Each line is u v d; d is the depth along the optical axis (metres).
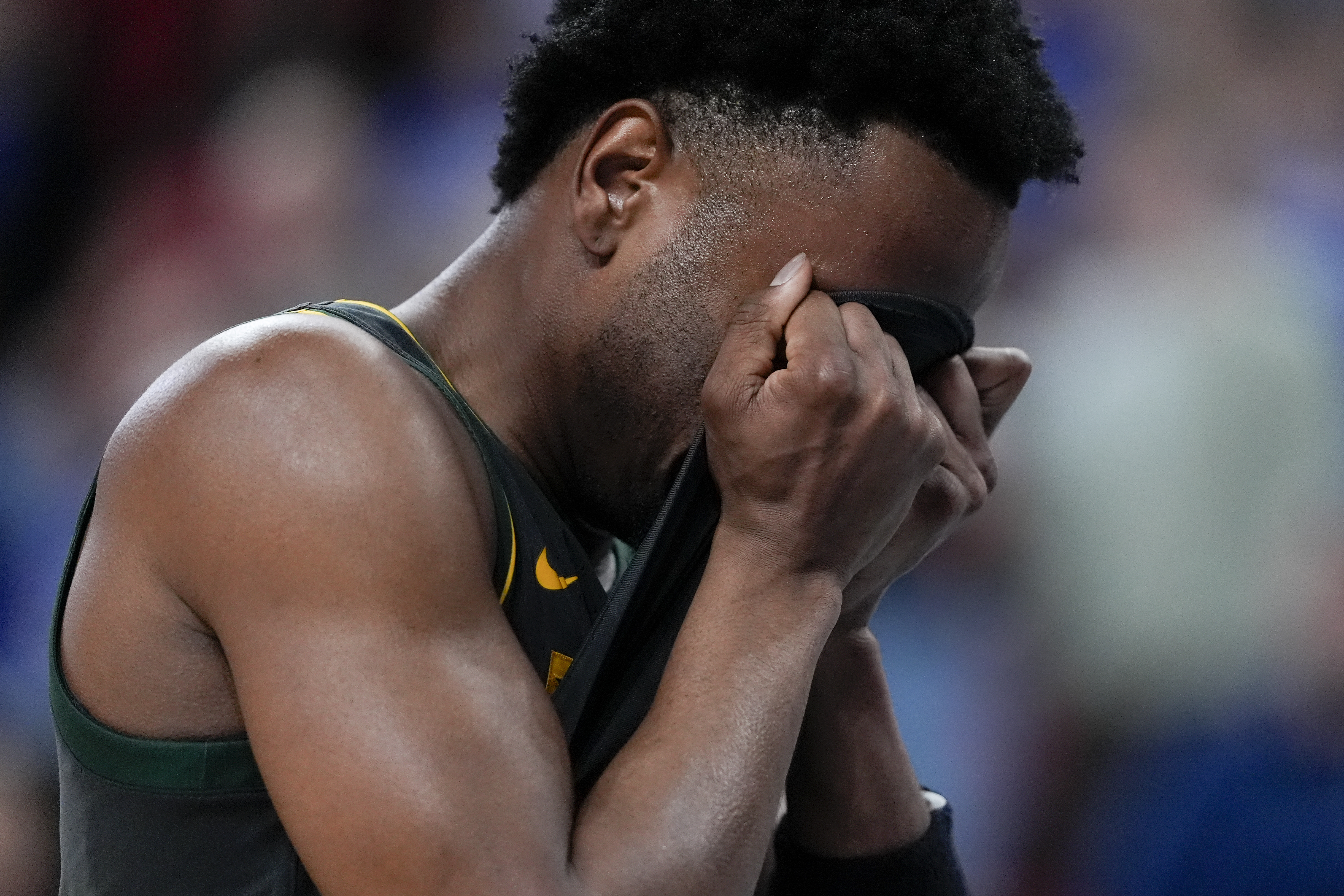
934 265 4.56
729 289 4.52
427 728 3.71
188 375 4.16
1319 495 10.80
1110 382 11.23
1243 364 10.88
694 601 4.39
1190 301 11.38
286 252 13.44
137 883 4.16
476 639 3.95
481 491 4.25
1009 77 4.59
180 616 4.07
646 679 4.55
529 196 4.90
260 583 3.84
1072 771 11.10
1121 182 12.53
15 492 13.32
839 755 5.55
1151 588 10.78
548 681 4.41
